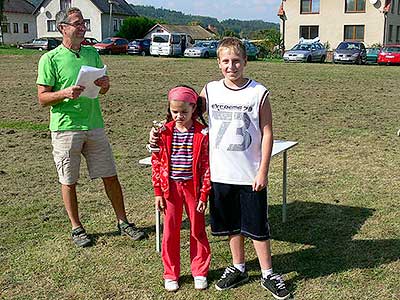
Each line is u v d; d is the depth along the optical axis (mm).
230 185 3568
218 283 3699
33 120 10211
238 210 3660
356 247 4367
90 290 3693
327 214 5133
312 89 15609
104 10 55500
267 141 3467
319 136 8812
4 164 6984
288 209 5289
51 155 7484
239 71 3436
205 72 20703
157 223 4250
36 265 4059
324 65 26688
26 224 4867
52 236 4594
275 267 4027
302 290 3676
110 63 26078
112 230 4730
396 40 42281
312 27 41438
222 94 3523
